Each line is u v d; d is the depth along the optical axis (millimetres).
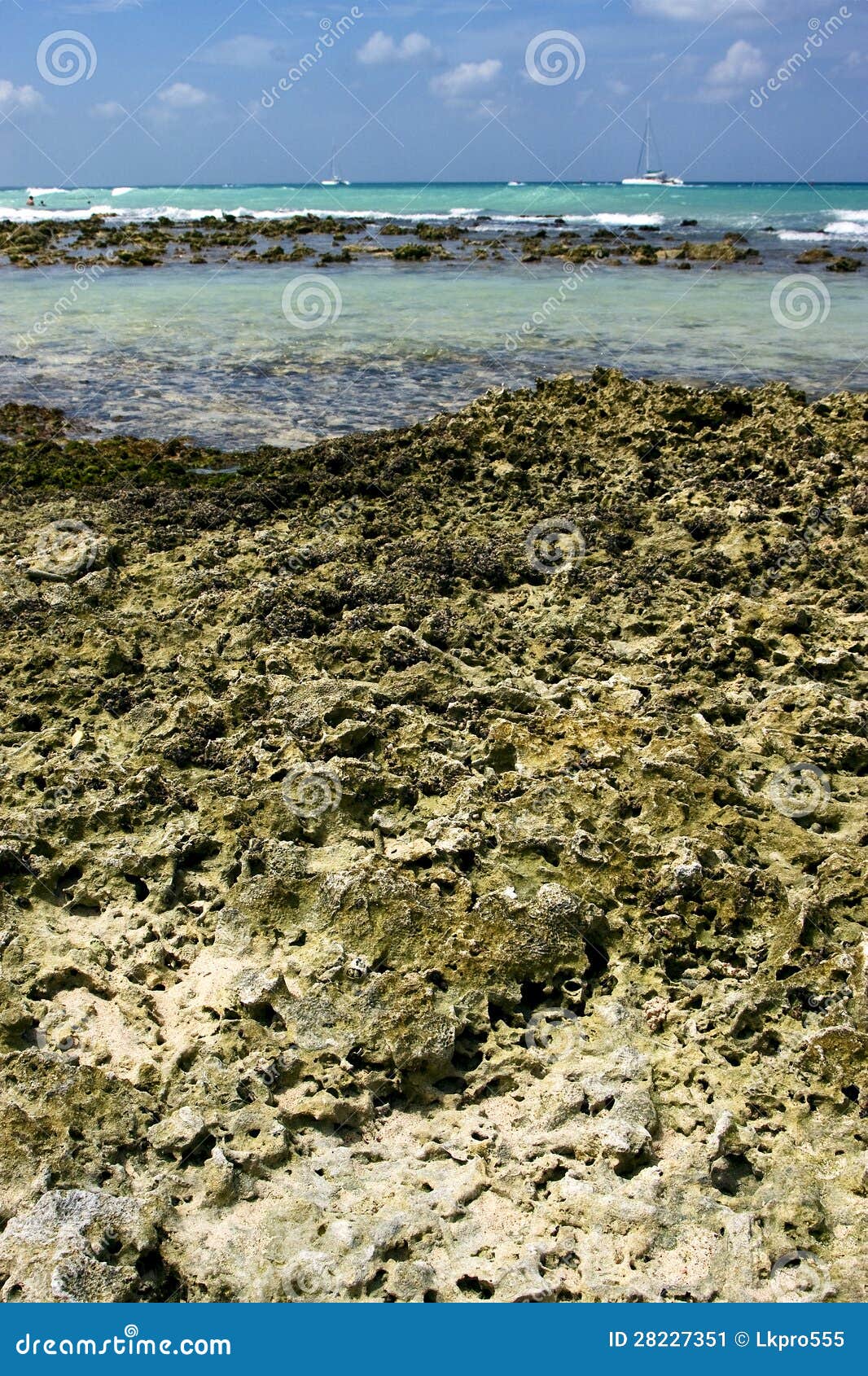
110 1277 4953
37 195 123688
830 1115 5922
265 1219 5297
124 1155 5645
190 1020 6516
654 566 12641
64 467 17062
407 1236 5180
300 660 10219
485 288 37188
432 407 20547
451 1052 6129
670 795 8133
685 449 16203
